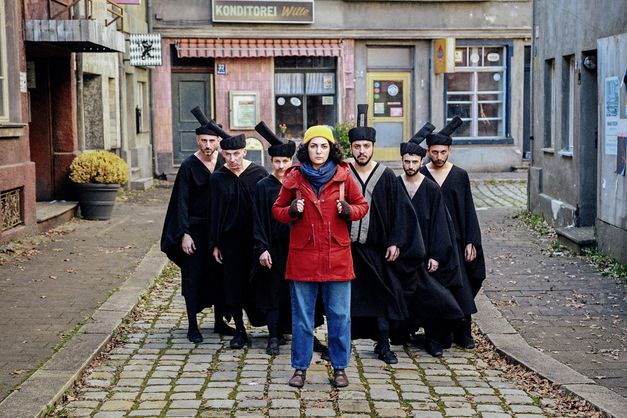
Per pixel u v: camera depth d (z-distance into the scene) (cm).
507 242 1368
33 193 1365
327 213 659
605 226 1188
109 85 2061
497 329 846
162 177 2464
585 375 704
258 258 756
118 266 1130
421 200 779
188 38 2477
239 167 788
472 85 2612
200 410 615
